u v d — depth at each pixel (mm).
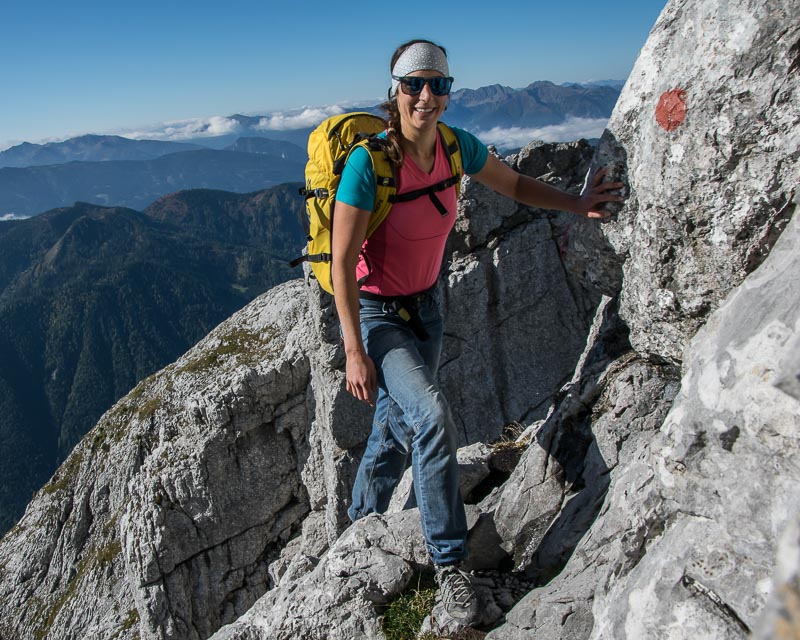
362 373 1679
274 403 5609
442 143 1739
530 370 4641
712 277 1537
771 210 1394
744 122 1382
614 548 1518
